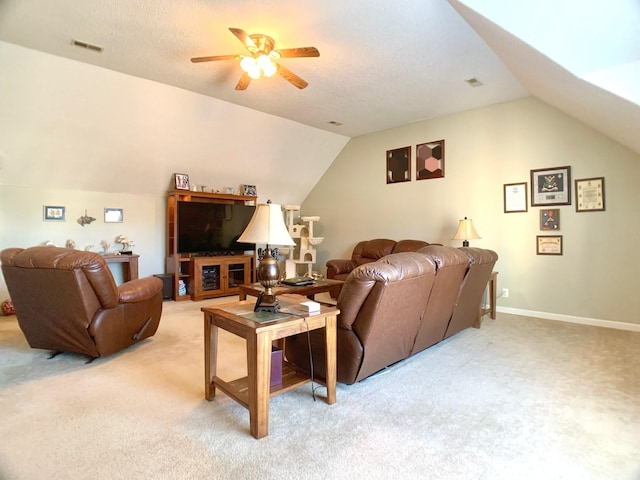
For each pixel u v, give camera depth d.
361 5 2.65
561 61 2.58
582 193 4.16
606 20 2.49
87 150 4.56
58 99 3.89
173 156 5.23
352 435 1.90
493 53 3.36
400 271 2.24
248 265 6.05
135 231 5.52
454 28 2.94
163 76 3.96
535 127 4.47
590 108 3.27
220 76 3.96
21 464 1.64
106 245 5.19
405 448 1.78
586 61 2.58
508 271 4.70
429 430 1.95
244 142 5.56
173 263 5.52
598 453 1.75
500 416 2.10
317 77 3.92
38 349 3.17
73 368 2.76
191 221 5.49
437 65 3.62
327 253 6.98
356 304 2.24
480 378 2.62
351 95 4.46
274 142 5.82
